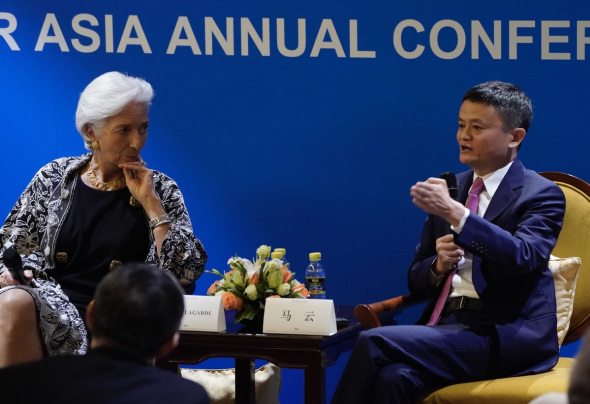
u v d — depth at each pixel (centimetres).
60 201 816
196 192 962
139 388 357
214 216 962
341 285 959
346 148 952
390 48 942
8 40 958
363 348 673
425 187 679
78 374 356
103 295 389
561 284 779
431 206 679
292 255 961
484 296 712
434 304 750
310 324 711
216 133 958
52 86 960
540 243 692
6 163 967
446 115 944
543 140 942
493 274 713
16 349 734
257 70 951
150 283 393
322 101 950
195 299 742
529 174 745
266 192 959
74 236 806
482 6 935
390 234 954
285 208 959
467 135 733
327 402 967
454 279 737
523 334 694
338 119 950
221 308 741
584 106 938
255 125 955
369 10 941
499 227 712
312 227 958
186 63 954
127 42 955
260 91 952
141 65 956
